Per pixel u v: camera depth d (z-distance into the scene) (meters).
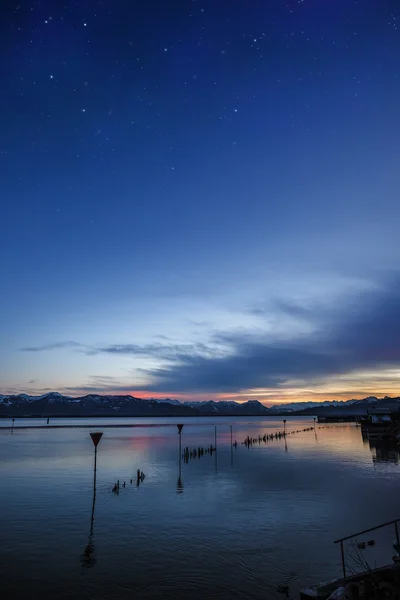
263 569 16.94
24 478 40.25
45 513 26.39
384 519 24.30
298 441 87.06
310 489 33.62
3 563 17.89
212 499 30.06
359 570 16.69
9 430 156.12
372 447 71.94
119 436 118.44
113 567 17.33
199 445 81.81
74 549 19.59
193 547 19.70
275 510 26.64
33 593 14.93
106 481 38.31
